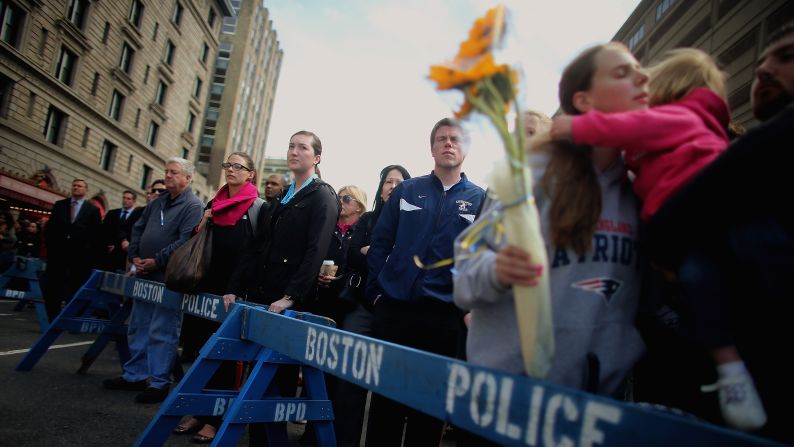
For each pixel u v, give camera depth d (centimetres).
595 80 126
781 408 100
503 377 105
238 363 318
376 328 262
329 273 376
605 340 120
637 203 128
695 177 100
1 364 423
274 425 221
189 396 224
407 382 131
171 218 430
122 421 313
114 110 2712
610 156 126
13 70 1973
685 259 109
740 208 99
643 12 3189
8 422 282
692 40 2570
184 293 346
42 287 734
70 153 2331
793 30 127
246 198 367
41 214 1958
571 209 112
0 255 950
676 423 77
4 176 1716
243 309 239
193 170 446
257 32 5862
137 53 2805
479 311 127
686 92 130
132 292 414
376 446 245
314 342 179
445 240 256
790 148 92
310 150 335
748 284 100
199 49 3556
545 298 95
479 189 274
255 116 6247
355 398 284
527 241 93
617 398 125
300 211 320
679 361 144
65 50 2281
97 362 506
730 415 97
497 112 88
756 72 138
